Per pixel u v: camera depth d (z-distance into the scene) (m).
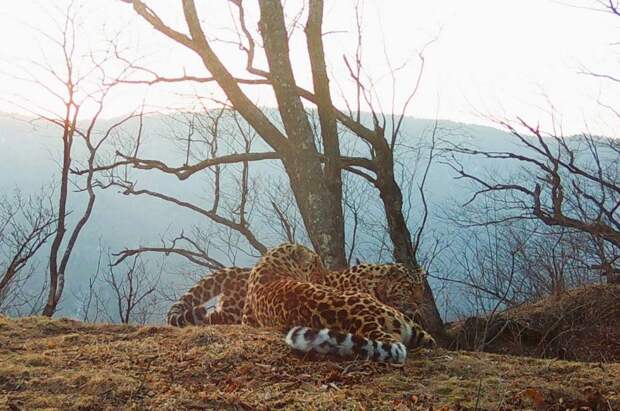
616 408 5.06
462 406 4.98
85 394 5.07
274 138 11.23
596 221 13.11
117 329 7.00
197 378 5.52
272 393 5.16
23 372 5.40
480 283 12.31
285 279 7.57
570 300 11.34
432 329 9.78
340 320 6.40
